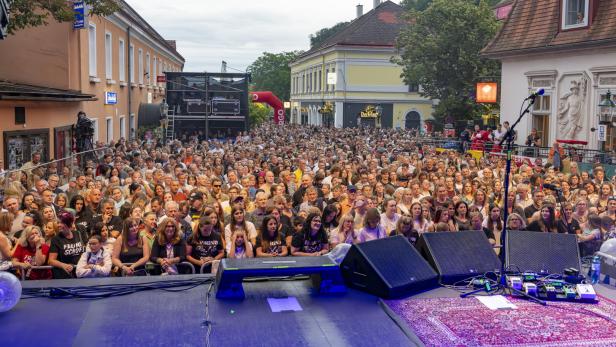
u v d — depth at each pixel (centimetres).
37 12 2044
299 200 1311
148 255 851
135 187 1210
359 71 5869
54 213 910
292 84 8612
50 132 2006
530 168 1628
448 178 1302
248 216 1073
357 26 6078
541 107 2672
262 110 5391
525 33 2755
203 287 616
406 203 1155
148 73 4006
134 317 537
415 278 607
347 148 2480
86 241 887
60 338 494
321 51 6450
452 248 659
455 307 564
